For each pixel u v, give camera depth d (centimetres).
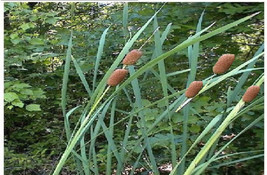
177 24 272
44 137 340
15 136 346
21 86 265
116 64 93
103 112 119
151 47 266
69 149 96
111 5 387
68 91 338
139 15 286
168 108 104
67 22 388
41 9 391
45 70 356
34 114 350
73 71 316
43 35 344
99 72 322
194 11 280
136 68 265
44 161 269
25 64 341
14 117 367
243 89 226
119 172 117
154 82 243
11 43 307
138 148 186
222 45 289
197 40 79
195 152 224
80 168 120
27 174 271
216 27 271
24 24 304
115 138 257
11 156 259
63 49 339
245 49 351
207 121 213
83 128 101
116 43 296
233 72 88
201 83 87
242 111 91
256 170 253
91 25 362
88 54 305
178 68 273
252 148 248
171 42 283
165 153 228
